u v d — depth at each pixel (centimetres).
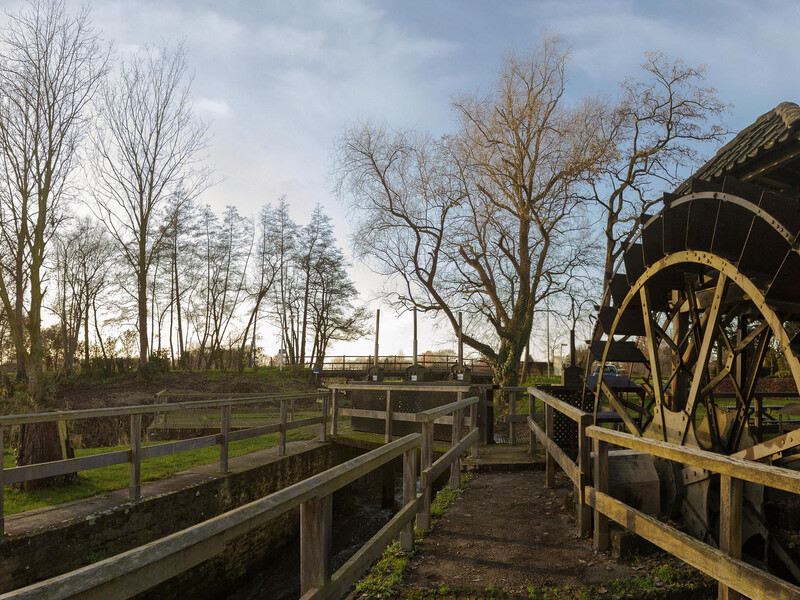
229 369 4247
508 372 2472
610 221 2295
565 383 985
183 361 4306
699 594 394
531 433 927
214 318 4831
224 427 895
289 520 1007
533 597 388
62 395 2573
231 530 198
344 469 300
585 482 499
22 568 541
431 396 1190
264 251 4988
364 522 1175
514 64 2461
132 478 700
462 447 666
